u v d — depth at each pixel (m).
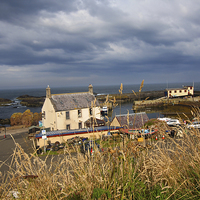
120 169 2.65
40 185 2.49
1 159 15.18
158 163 2.93
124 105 75.31
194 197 2.46
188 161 3.08
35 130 27.28
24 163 2.61
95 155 2.74
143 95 108.25
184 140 3.19
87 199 2.38
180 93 73.25
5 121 52.88
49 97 29.31
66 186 2.65
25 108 88.62
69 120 28.39
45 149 15.46
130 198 2.33
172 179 2.67
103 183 2.57
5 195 2.30
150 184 2.85
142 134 3.06
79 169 2.79
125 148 2.64
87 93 32.59
